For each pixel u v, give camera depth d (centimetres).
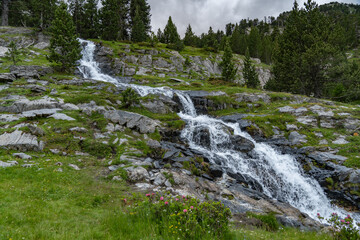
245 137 2241
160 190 1120
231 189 1363
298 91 4341
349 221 683
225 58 4725
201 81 4606
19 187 905
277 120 2494
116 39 6094
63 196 905
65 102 2078
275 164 1827
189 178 1340
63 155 1405
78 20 5803
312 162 1784
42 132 1509
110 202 914
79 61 4147
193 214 612
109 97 2397
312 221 1067
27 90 2261
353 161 1616
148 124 1986
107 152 1527
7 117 1652
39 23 4931
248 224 884
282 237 730
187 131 2167
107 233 611
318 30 4109
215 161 1711
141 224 636
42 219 692
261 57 9575
